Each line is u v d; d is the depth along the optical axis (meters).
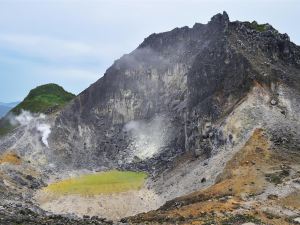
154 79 183.12
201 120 139.88
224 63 147.88
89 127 178.50
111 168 158.00
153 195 124.69
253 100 131.00
